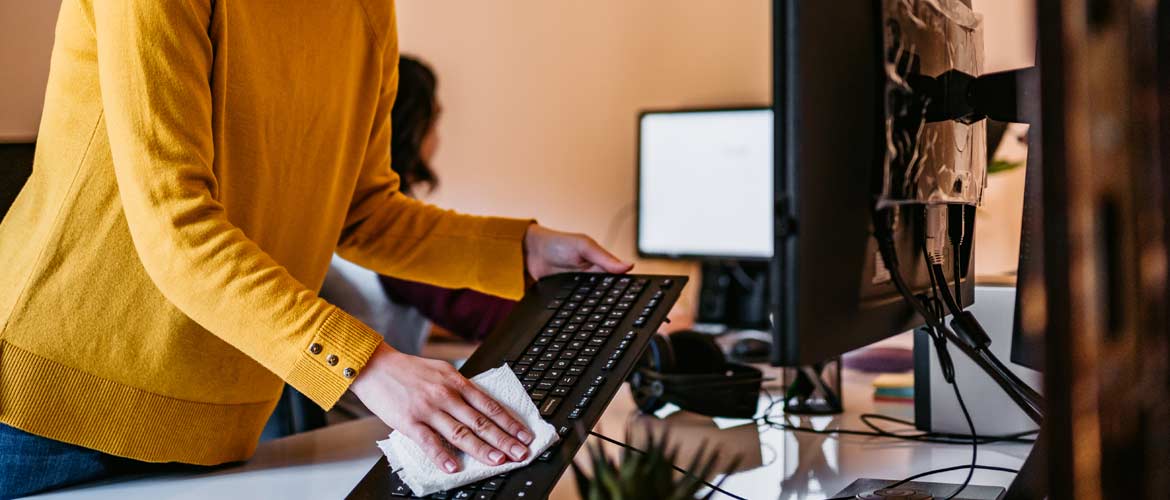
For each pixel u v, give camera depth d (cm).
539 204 272
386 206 112
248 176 87
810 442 100
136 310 83
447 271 108
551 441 71
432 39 278
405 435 72
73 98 83
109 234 82
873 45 69
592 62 267
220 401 88
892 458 92
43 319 82
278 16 89
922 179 72
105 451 83
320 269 102
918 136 72
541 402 76
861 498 73
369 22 102
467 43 276
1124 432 39
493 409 73
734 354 182
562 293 94
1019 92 76
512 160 274
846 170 66
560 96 270
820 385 118
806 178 62
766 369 165
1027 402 76
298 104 92
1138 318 39
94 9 79
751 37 255
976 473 85
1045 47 39
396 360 74
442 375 74
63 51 85
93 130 83
